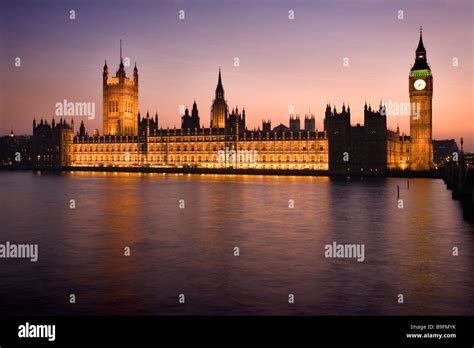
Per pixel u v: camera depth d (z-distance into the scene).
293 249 38.28
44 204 74.06
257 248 38.69
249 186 122.81
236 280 29.11
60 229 48.56
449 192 100.38
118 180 157.75
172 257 35.38
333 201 79.69
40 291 26.95
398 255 36.03
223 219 56.41
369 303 24.98
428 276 30.03
